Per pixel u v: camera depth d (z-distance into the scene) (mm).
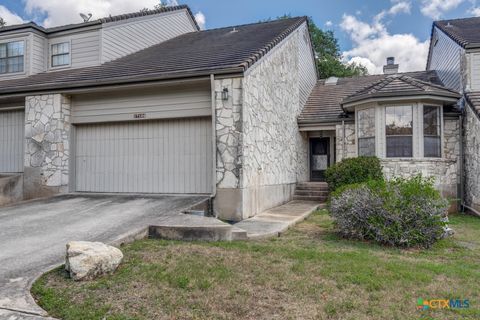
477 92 10922
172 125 9484
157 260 4703
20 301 3477
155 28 14289
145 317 3213
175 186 9406
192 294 3689
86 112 10047
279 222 7754
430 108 10852
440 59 14656
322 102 14766
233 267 4520
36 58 12492
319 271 4426
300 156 13773
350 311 3377
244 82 8148
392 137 10773
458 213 10719
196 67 8492
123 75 9188
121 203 8461
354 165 10227
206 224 6199
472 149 10461
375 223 6109
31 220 6980
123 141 9914
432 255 5500
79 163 10242
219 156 8141
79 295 3613
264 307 3441
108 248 4352
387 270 4520
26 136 10133
